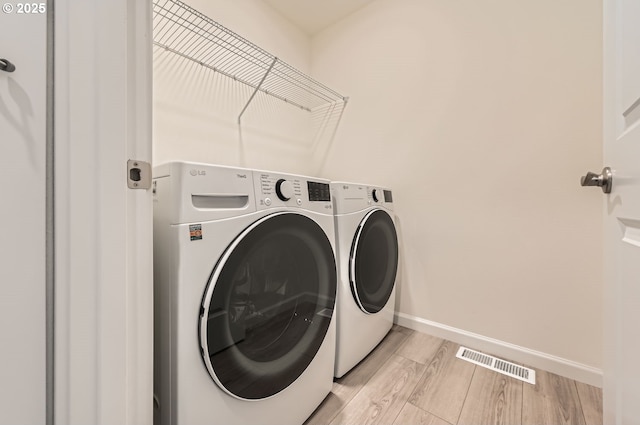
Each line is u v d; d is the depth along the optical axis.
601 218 1.16
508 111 1.38
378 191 1.56
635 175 0.54
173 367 0.66
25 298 0.47
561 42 1.24
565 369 1.24
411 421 1.01
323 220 1.07
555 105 1.25
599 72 1.15
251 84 1.86
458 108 1.54
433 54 1.63
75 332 0.50
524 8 1.33
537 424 1.00
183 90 1.52
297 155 2.24
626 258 0.60
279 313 0.90
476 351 1.47
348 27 2.06
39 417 0.49
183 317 0.66
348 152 2.07
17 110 0.45
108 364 0.52
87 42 0.50
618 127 0.64
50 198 0.49
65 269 0.49
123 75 0.53
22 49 0.46
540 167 1.30
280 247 0.89
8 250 0.45
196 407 0.68
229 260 0.72
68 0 0.49
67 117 0.49
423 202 1.68
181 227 0.66
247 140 1.86
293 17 2.08
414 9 1.71
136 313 0.57
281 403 0.89
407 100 1.74
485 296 1.47
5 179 0.45
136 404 0.57
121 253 0.54
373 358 1.41
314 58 2.28
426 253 1.68
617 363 0.64
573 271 1.23
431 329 1.65
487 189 1.45
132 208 0.55
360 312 1.33
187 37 1.52
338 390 1.17
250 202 0.81
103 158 0.51
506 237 1.40
